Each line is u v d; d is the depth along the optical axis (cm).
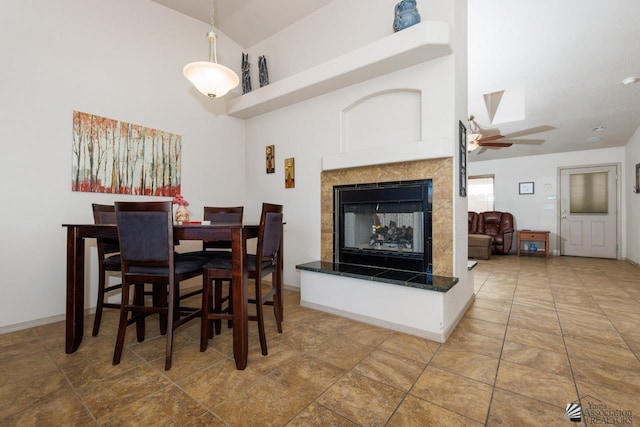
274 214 214
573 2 238
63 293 261
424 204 257
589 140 563
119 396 148
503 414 134
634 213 536
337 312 268
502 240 655
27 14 242
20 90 239
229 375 167
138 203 174
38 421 130
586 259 597
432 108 252
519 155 684
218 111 385
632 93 374
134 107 306
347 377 165
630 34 269
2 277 232
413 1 245
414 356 189
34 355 192
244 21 359
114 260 218
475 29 277
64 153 261
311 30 339
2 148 231
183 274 187
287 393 150
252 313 275
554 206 664
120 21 296
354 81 295
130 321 195
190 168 354
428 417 132
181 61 345
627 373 167
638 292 342
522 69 331
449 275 244
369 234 307
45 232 251
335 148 318
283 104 358
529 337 217
